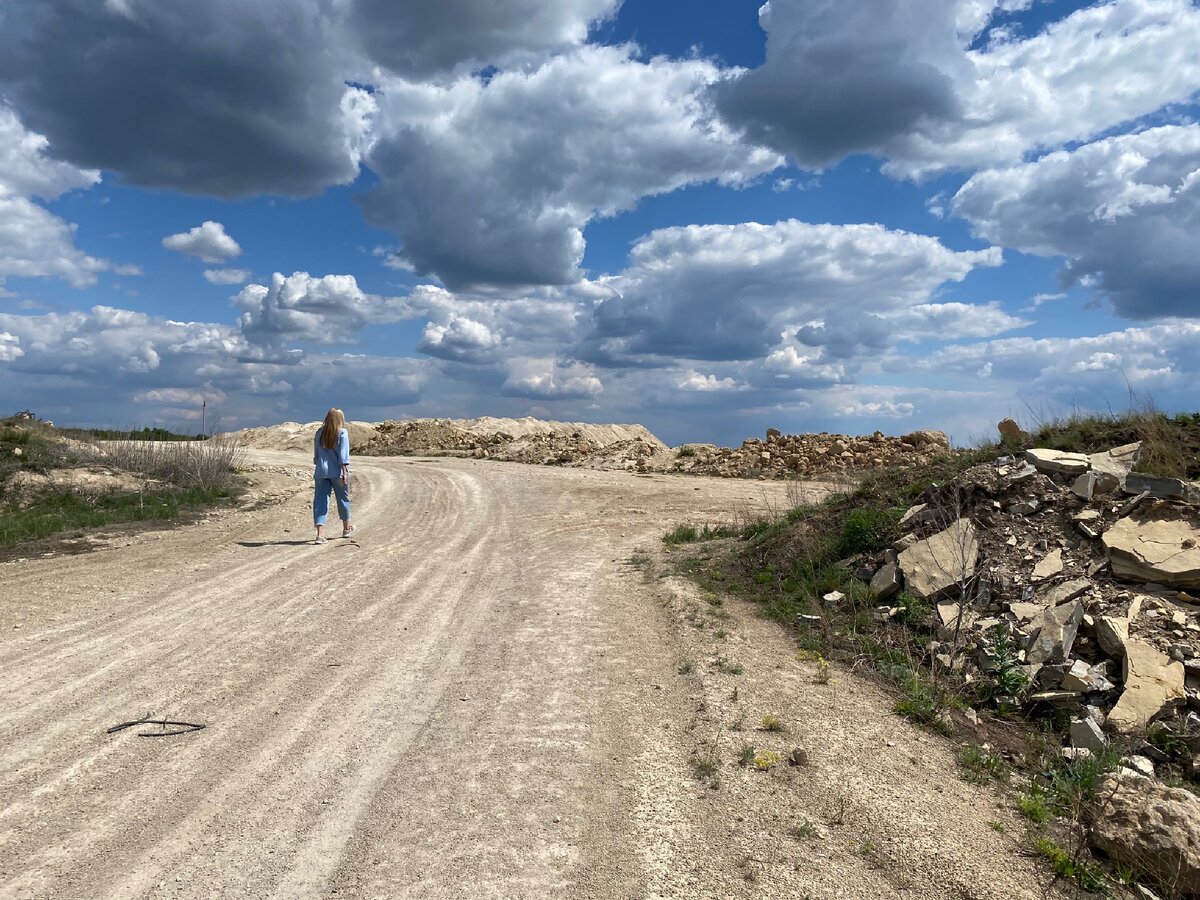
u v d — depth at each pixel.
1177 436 7.76
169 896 2.98
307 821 3.58
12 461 16.45
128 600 7.92
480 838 3.46
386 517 14.38
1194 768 4.61
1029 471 7.88
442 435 37.12
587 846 3.41
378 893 3.04
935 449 21.58
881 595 7.32
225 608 7.61
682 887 3.12
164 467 17.91
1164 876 3.42
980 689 5.67
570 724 4.81
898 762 4.41
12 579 8.99
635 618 7.33
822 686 5.62
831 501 10.14
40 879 3.07
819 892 3.11
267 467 21.47
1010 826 3.82
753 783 4.03
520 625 7.09
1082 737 4.91
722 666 5.89
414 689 5.41
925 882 3.21
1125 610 5.87
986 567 6.97
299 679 5.58
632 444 26.89
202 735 4.56
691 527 12.34
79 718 4.79
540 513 14.73
